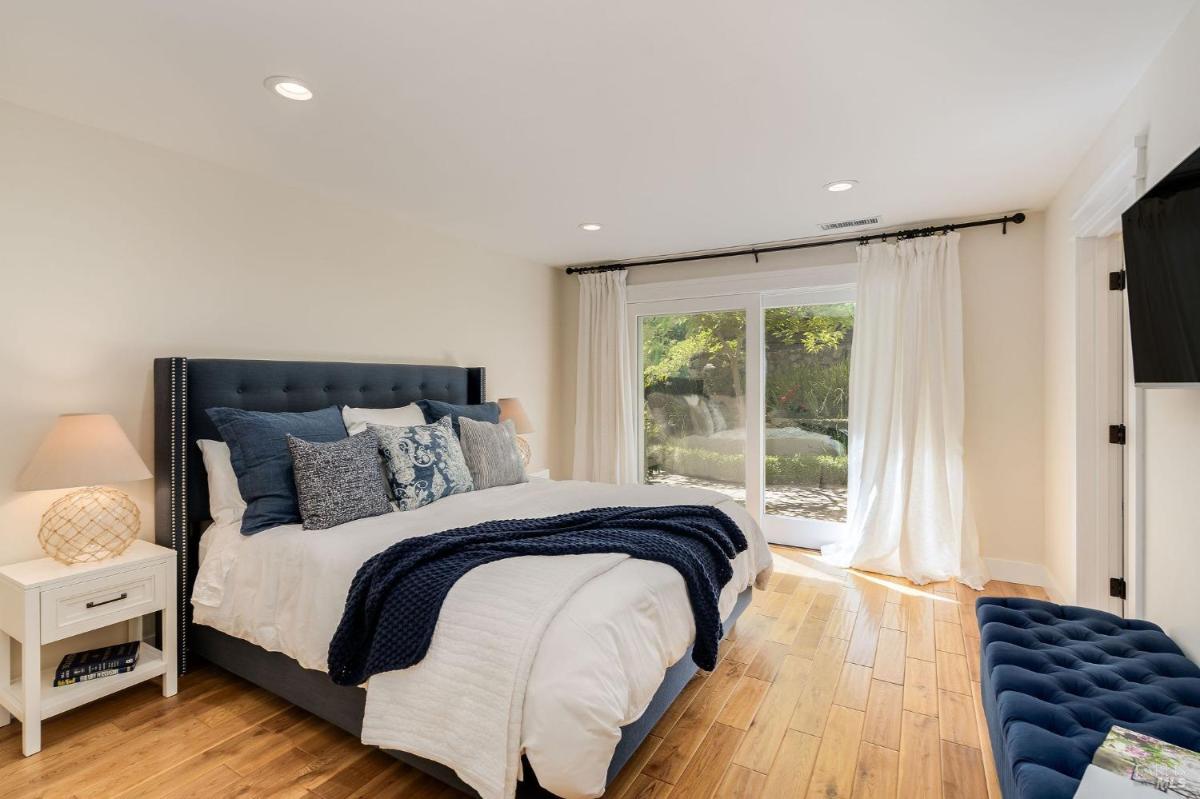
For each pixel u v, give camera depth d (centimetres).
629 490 324
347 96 221
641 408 521
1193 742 134
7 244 225
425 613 175
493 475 338
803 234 420
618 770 176
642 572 197
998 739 154
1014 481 379
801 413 454
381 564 195
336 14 171
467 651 166
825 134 255
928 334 385
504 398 462
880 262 407
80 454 216
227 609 234
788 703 238
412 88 215
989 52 192
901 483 392
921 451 387
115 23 175
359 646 188
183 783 189
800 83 212
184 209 277
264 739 213
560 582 178
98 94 220
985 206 358
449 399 411
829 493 445
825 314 445
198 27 177
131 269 259
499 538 215
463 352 439
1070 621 204
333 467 251
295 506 253
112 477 221
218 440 269
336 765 199
